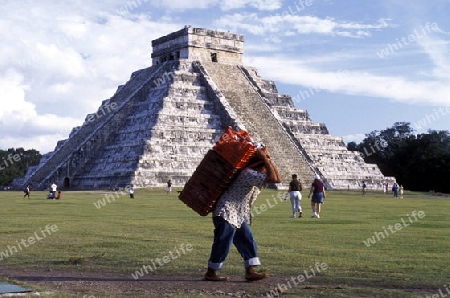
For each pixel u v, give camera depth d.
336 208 47.81
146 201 57.72
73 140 111.94
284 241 21.67
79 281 13.91
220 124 102.38
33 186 104.50
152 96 107.81
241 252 14.09
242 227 14.05
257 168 14.20
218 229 13.89
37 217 34.06
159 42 120.31
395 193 77.56
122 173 90.75
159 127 94.38
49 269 15.63
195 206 13.98
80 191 86.44
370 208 47.88
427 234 24.77
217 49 115.50
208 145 97.38
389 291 12.56
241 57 118.50
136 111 106.69
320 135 110.44
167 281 13.97
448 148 133.12
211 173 13.91
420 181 131.12
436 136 132.62
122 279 14.24
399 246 20.34
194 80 108.25
